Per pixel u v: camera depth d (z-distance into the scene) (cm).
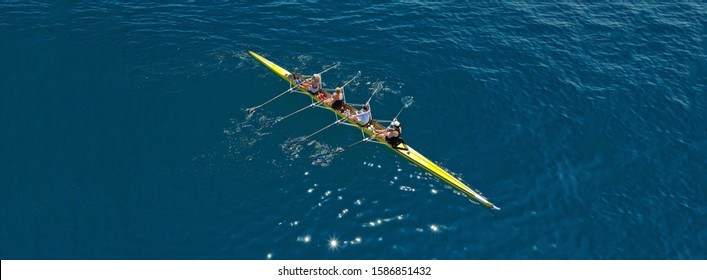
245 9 4212
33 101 3256
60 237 2584
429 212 2769
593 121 3403
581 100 3572
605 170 3070
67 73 3462
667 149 3238
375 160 3025
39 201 2730
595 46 4131
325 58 3762
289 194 2808
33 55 3559
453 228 2702
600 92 3653
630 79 3794
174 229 2636
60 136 3058
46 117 3164
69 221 2652
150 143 3041
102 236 2598
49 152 2967
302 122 3222
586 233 2720
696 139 3319
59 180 2831
